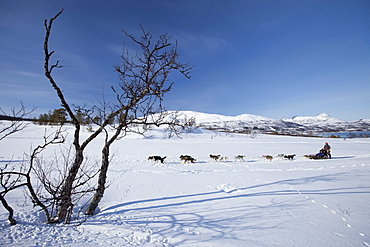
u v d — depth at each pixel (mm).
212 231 3916
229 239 3586
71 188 4379
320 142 37906
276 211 4957
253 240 3549
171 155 20812
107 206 5645
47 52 4023
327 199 5805
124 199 6188
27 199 5703
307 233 3809
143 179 9117
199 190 7152
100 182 5141
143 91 4945
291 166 13297
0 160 14117
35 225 4062
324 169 11617
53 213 4914
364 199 5738
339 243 3459
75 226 4148
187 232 3881
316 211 4918
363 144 33281
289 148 28172
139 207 5402
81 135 38938
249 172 11047
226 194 6562
